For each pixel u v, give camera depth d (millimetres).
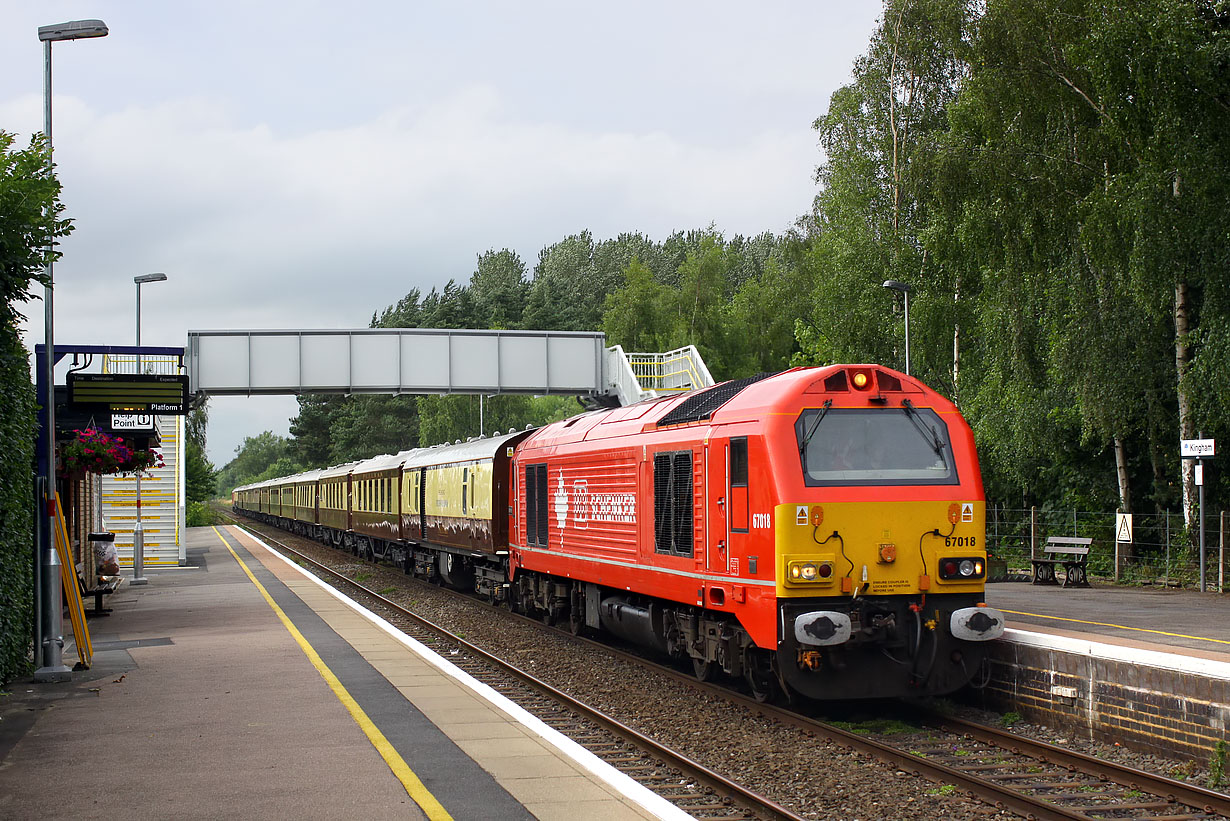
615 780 7535
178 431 36125
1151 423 25109
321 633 16141
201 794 7297
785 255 57219
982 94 24188
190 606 20812
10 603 11531
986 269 26375
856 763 9078
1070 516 29312
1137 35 20625
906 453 10773
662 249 110250
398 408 86562
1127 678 9445
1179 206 21062
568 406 77875
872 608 10414
